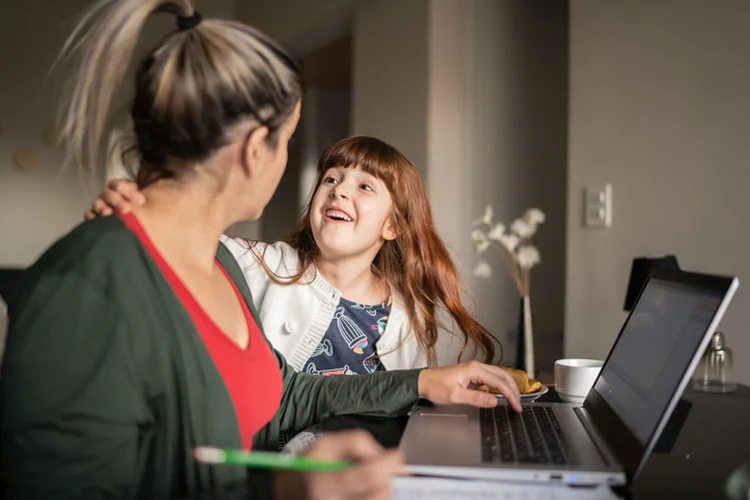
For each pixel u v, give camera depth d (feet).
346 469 2.03
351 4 13.20
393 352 5.15
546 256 12.06
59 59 2.48
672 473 2.66
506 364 11.82
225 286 3.09
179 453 2.48
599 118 8.35
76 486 2.21
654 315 3.19
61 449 2.19
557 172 12.05
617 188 8.11
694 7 7.20
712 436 3.24
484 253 11.68
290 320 5.01
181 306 2.52
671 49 7.45
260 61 2.57
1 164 18.70
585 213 8.55
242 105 2.54
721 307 2.44
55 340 2.23
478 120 11.51
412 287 5.25
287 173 23.12
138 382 2.37
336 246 4.85
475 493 2.43
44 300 2.27
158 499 2.46
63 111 2.47
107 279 2.36
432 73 11.00
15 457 2.20
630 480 2.49
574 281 8.71
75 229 2.49
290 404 3.76
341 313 5.08
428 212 5.28
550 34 12.04
